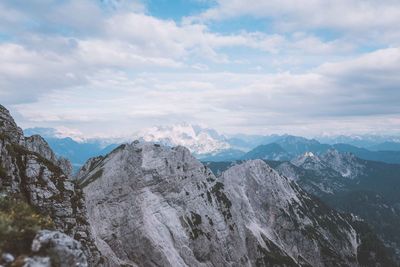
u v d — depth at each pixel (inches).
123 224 4808.1
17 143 2458.2
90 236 2237.9
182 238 5511.8
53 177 2208.4
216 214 6550.2
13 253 1043.3
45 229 1232.2
